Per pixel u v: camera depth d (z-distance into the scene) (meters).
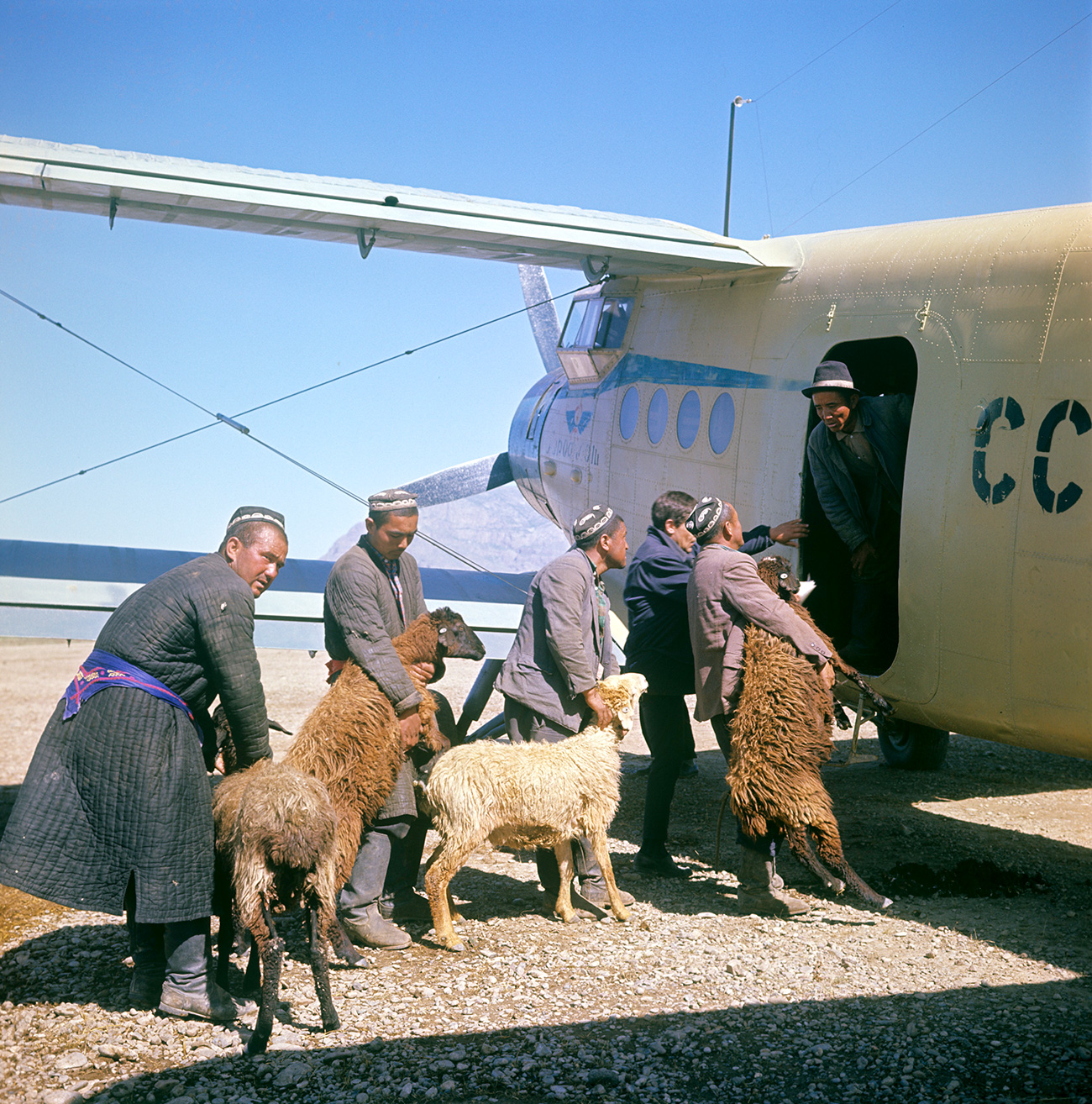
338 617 4.13
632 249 6.10
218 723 3.96
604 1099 2.87
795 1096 2.88
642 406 7.54
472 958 4.05
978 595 4.68
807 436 5.77
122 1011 3.52
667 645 5.21
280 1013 3.50
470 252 7.05
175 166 5.68
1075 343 4.39
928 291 5.08
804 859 4.34
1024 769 8.25
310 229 6.38
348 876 3.86
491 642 7.01
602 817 4.36
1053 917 4.55
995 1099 2.84
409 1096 2.89
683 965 3.93
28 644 26.80
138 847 3.34
